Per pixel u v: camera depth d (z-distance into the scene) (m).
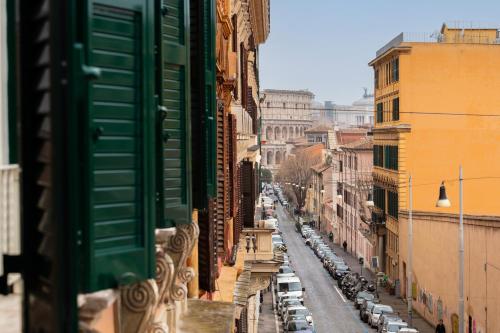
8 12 5.08
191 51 8.62
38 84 3.51
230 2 20.81
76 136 3.51
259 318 49.06
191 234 7.18
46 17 3.46
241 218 25.30
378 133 62.69
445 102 54.47
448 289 39.84
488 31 56.78
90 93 4.06
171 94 6.36
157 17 5.25
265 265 25.48
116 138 4.50
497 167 54.34
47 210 3.46
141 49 4.66
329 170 106.38
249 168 27.67
